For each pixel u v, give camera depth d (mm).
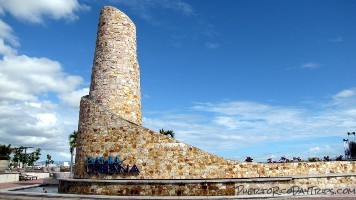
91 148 25781
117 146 25094
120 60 29156
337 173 25250
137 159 24484
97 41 30203
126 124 25359
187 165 23812
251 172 23797
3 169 60156
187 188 22000
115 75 28688
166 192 22109
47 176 55375
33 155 99188
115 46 29375
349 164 26078
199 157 23891
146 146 24578
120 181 22891
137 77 30250
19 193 22688
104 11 30469
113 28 29812
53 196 21484
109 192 23016
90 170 25297
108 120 25906
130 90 29062
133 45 30719
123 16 30406
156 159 24203
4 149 75875
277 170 24156
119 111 28062
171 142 24344
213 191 21844
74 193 24234
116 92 28344
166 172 23875
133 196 21109
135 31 31562
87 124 26719
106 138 25547
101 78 28766
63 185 25438
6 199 22172
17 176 42875
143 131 24891
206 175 23562
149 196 21172
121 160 24688
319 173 24984
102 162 24984
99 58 29422
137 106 29453
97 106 26625
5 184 34531
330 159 28766
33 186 31125
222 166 23688
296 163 24703
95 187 23469
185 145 24172
